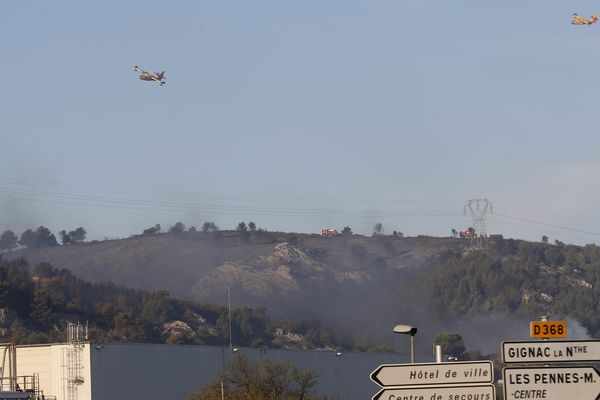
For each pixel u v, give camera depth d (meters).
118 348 186.00
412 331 69.25
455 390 55.56
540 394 54.75
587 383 54.69
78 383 182.25
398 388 56.06
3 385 190.00
